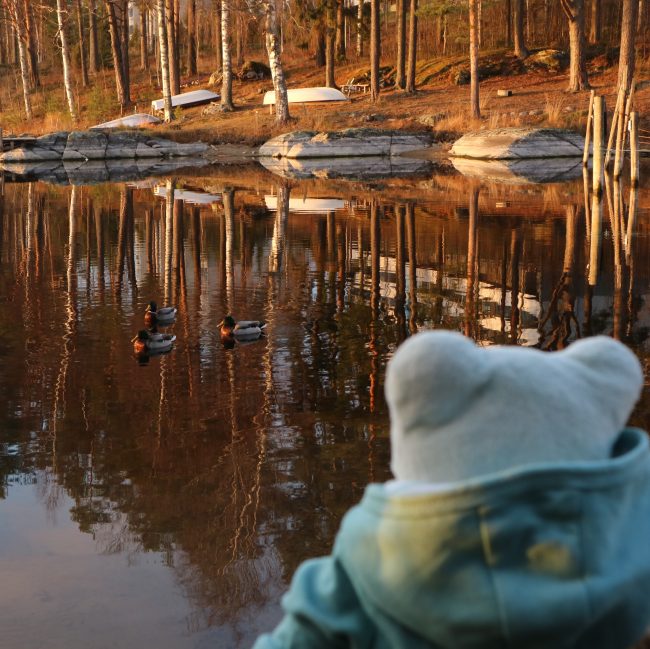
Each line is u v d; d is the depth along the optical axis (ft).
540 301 39.40
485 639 3.80
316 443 21.75
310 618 4.25
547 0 213.87
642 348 31.60
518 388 3.88
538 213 67.92
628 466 3.87
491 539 3.70
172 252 53.42
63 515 17.80
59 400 25.68
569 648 3.98
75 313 37.83
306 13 189.67
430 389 3.82
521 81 182.50
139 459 20.86
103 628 13.71
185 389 26.66
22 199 86.53
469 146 133.59
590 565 3.77
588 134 94.58
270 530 16.93
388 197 81.61
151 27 277.85
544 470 3.68
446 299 40.01
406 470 4.03
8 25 278.05
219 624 13.69
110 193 91.71
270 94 177.37
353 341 32.81
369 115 161.79
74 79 258.37
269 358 30.32
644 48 181.98
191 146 157.28
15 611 14.14
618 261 47.83
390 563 3.95
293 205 76.64
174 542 16.53
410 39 179.93
